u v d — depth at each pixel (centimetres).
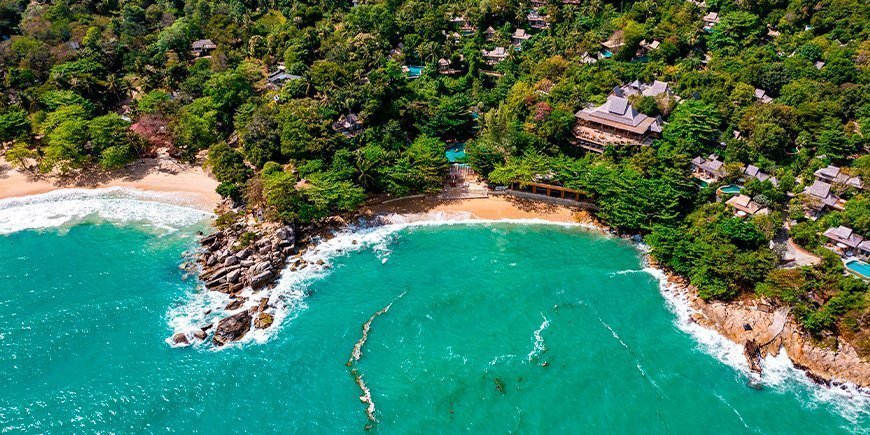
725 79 16275
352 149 15362
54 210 14312
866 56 16038
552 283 11656
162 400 8944
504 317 10756
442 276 11975
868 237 11325
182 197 14900
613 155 14612
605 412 8844
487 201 14662
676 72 17238
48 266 12169
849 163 13500
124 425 8531
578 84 17325
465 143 16575
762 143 13738
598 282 11719
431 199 14688
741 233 11350
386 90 16738
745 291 10906
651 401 9044
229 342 10119
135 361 9675
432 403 8956
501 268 12238
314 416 8750
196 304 11094
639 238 13150
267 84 19625
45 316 10619
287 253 12619
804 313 10025
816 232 11744
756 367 9644
